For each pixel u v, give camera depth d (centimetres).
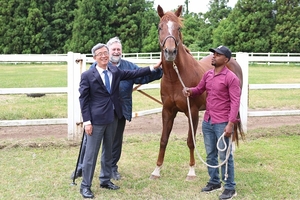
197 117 438
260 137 645
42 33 4169
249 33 3416
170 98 430
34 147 569
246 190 402
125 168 480
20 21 4088
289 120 789
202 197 383
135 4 4119
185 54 432
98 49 368
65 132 667
